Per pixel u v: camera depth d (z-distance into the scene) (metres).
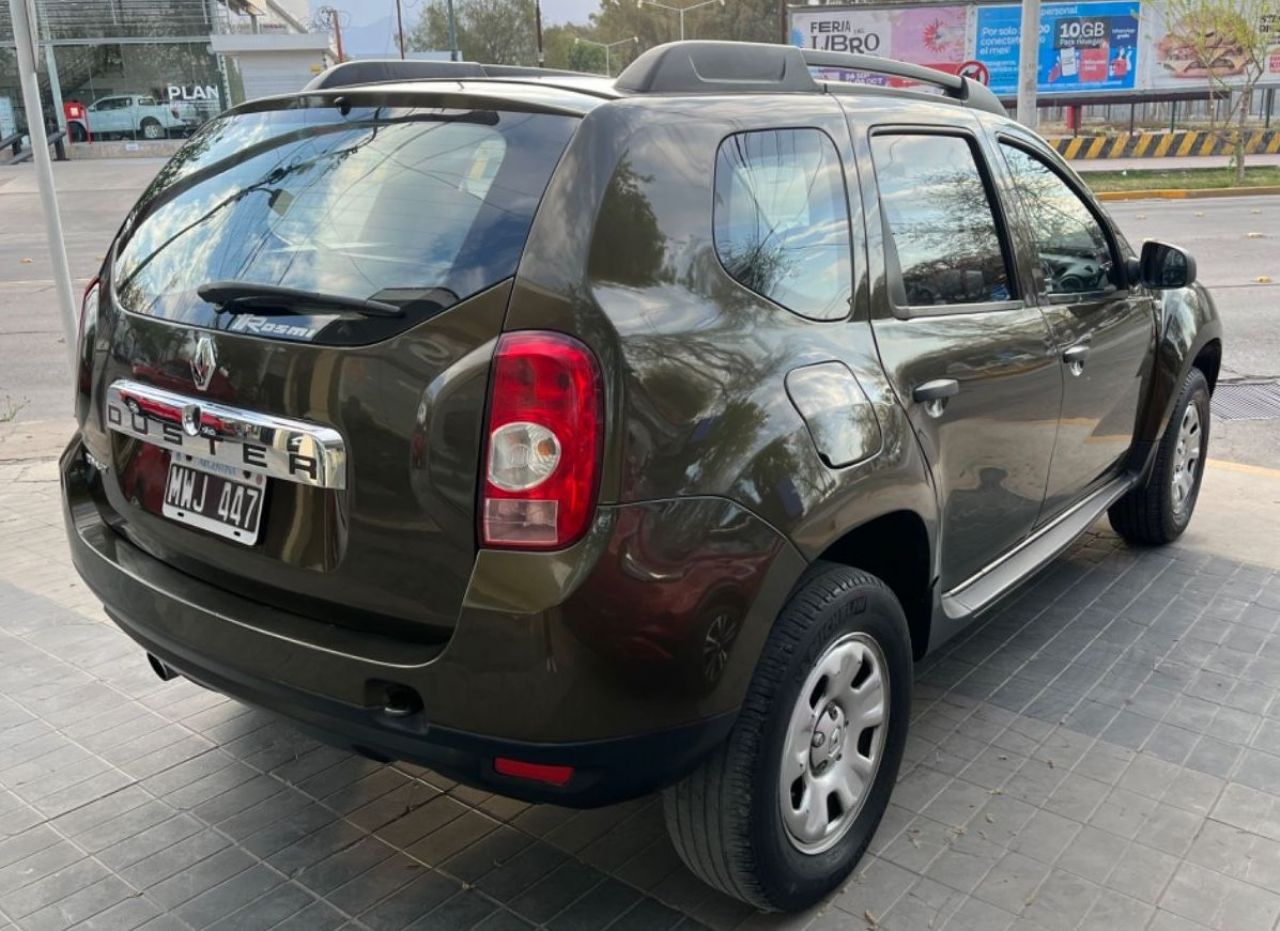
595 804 2.22
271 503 2.42
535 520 2.07
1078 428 3.79
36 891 2.74
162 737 3.46
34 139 6.04
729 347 2.30
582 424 2.07
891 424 2.65
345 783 3.21
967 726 3.48
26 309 12.31
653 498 2.12
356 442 2.23
